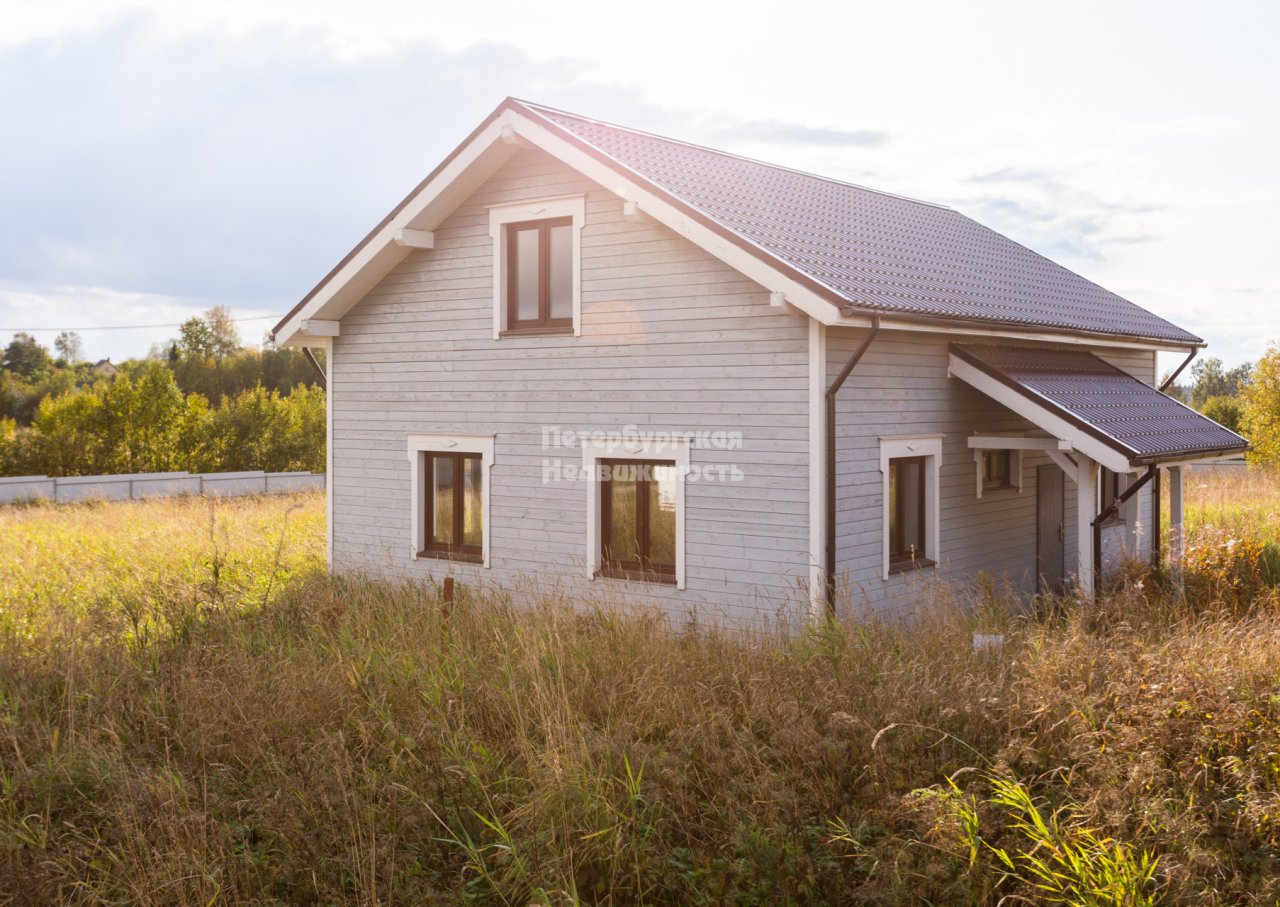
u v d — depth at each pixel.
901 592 11.86
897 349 11.84
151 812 6.18
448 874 5.79
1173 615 10.59
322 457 45.06
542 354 12.73
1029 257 20.00
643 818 6.00
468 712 7.70
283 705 7.76
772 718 6.95
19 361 95.44
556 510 12.66
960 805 5.60
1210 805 5.79
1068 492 15.92
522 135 12.06
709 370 11.38
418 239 13.44
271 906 5.46
